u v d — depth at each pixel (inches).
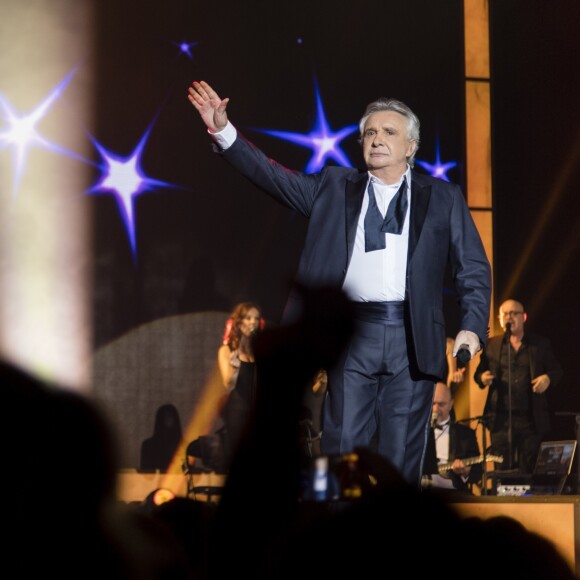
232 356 329.1
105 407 40.9
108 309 394.9
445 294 408.8
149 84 403.2
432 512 43.5
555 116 413.1
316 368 83.7
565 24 412.5
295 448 80.4
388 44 419.5
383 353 157.5
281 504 77.8
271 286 405.4
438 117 421.1
